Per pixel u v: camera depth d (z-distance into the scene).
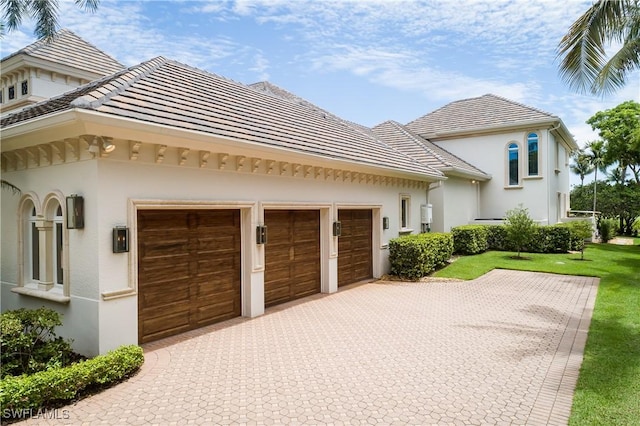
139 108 7.00
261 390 5.50
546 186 22.98
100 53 15.82
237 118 9.55
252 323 8.81
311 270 11.75
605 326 8.47
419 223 17.48
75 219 6.47
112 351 6.13
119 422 4.65
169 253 7.78
